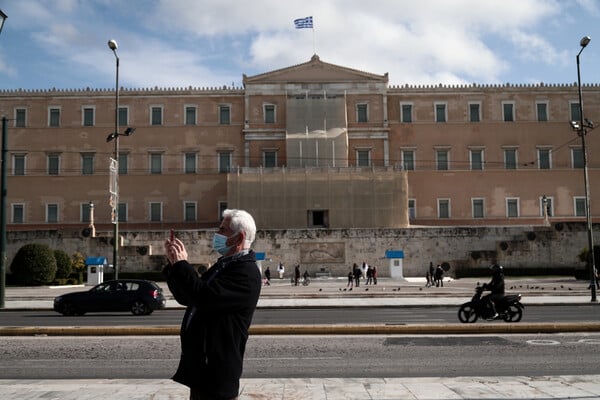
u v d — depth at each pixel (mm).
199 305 5773
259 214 74812
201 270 62156
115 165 42250
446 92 81875
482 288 23141
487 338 17812
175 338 18344
